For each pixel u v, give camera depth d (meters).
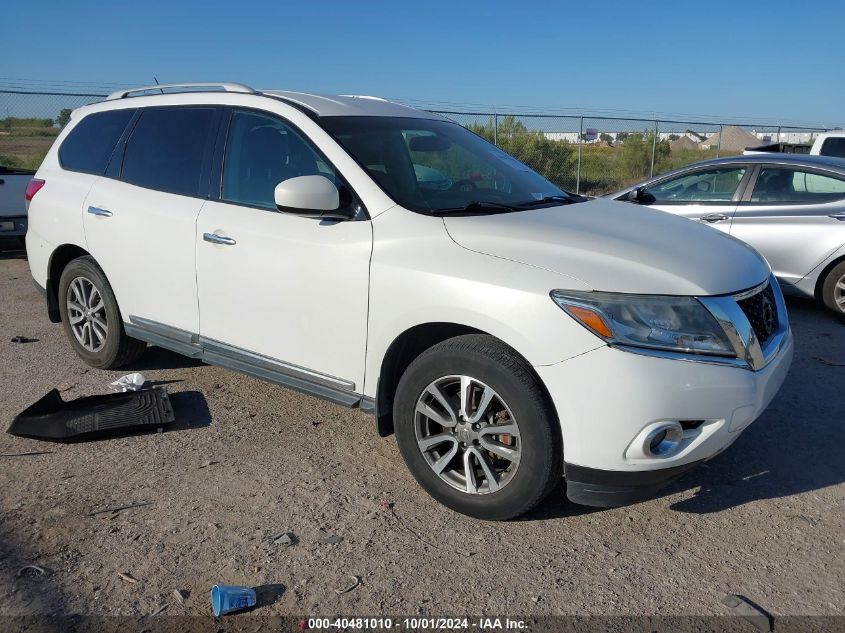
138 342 4.95
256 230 3.82
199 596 2.73
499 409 3.16
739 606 2.70
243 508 3.34
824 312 7.12
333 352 3.60
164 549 3.02
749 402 2.98
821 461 3.90
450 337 3.44
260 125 4.04
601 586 2.83
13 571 2.86
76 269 4.97
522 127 17.03
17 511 3.29
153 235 4.33
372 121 4.06
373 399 3.51
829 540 3.16
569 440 2.92
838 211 6.65
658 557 3.03
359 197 3.55
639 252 3.11
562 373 2.87
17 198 9.59
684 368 2.84
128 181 4.63
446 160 4.09
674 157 20.55
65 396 4.65
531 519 3.30
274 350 3.86
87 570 2.88
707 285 2.99
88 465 3.74
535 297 2.92
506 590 2.80
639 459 2.88
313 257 3.58
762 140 21.80
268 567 2.91
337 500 3.43
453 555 3.01
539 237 3.21
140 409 4.26
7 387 4.83
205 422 4.29
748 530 3.24
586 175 18.62
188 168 4.29
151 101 4.70
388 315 3.32
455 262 3.15
